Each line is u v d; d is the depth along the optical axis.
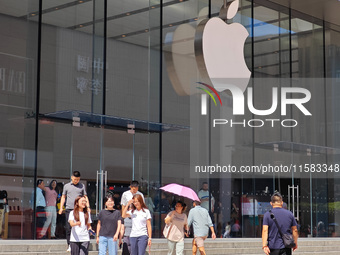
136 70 20.84
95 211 18.89
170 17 22.16
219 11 23.97
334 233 26.89
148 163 20.70
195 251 15.36
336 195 27.23
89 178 18.92
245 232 23.47
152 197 20.67
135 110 20.62
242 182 23.67
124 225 14.10
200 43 22.89
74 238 12.28
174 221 14.63
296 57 26.80
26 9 18.06
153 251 15.92
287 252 10.43
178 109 21.95
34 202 17.28
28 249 14.00
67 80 18.81
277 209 10.54
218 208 22.75
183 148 21.91
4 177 16.80
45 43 18.36
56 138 18.20
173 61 22.02
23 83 17.72
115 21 20.42
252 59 24.80
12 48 17.59
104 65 19.89
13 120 17.31
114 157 19.69
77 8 19.39
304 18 27.48
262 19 25.58
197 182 22.25
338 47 28.88
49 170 17.86
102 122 19.48
